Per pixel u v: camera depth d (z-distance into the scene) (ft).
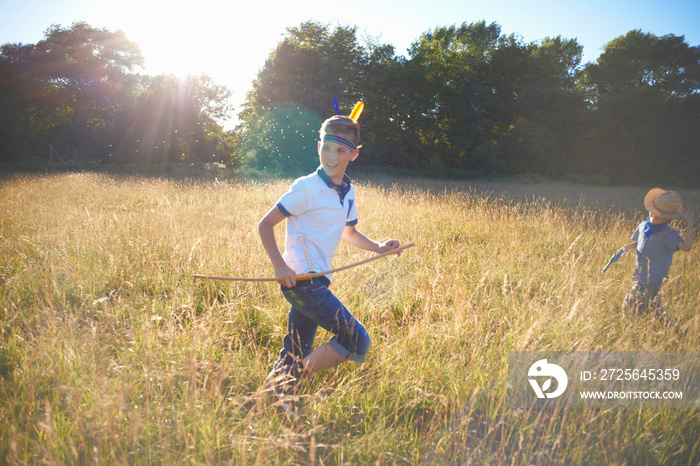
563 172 114.42
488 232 24.30
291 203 7.98
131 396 8.55
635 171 115.85
